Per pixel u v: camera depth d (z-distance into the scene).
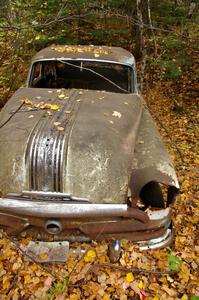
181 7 8.06
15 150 2.80
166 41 7.17
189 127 6.43
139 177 2.86
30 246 2.91
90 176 2.75
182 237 3.50
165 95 8.02
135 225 2.80
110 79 4.52
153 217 2.84
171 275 3.02
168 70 7.91
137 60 9.39
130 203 2.83
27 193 2.76
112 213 2.67
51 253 2.86
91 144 2.83
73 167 2.74
